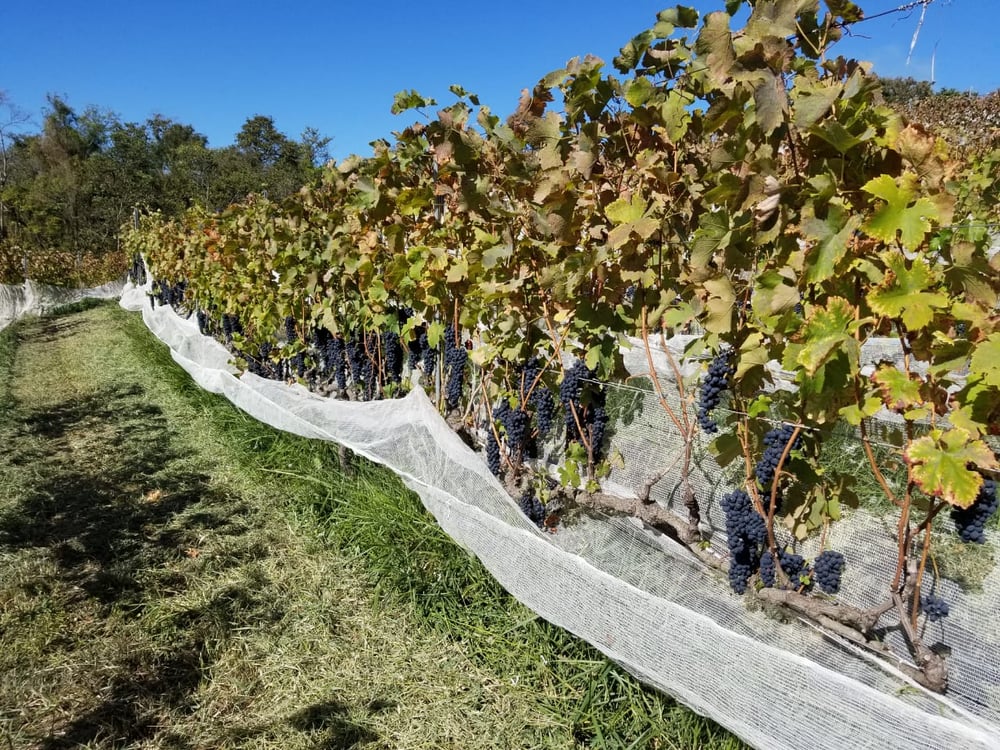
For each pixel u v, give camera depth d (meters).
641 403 3.31
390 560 3.53
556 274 2.80
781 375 2.99
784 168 1.96
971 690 2.01
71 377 9.05
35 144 49.16
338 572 3.67
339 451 4.45
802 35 1.89
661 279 2.67
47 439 6.20
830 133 1.70
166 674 2.95
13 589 3.56
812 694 1.74
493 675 2.83
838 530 2.58
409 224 4.21
